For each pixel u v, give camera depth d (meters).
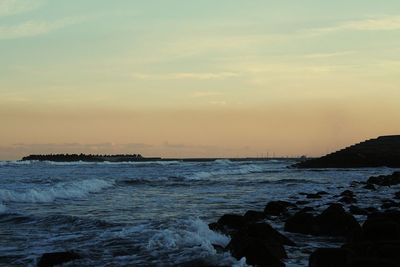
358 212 17.27
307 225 13.38
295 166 73.25
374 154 67.44
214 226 12.98
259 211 18.22
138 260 9.57
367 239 10.54
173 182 37.19
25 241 11.98
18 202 21.58
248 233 11.23
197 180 40.31
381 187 31.94
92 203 21.73
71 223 14.73
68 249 10.79
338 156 69.62
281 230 13.86
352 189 30.20
